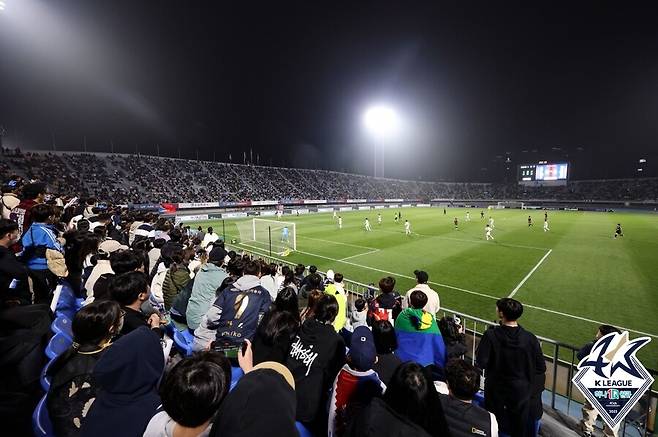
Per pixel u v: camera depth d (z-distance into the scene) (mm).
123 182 44438
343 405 2695
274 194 61750
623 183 73938
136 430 1974
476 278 15234
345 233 29516
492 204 76375
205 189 52969
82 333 2295
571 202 69375
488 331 3604
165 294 5945
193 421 1496
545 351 8680
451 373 2529
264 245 23812
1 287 3902
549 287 13781
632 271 16062
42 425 2627
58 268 5031
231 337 3863
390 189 86750
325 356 3080
